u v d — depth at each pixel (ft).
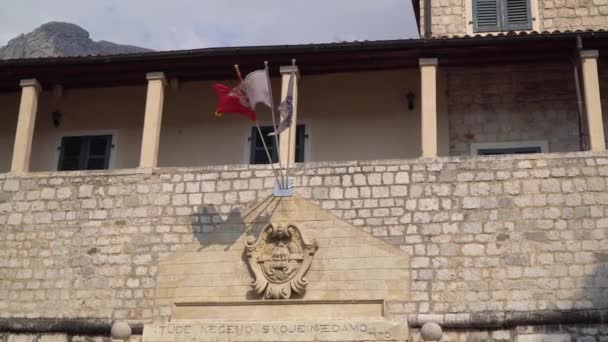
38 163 66.33
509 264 50.16
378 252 51.60
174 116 65.98
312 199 53.83
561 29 69.41
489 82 63.05
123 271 54.29
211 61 59.82
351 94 64.28
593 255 49.67
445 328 49.11
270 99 54.60
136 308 53.11
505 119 62.08
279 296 50.88
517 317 48.32
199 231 54.39
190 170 56.24
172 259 53.88
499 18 70.64
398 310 50.03
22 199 57.52
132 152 65.67
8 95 67.92
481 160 53.16
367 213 52.95
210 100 65.92
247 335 48.32
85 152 66.23
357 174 54.08
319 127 63.82
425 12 71.77
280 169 54.29
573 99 61.72
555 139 61.05
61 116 67.36
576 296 48.78
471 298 49.67
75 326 52.90
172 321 50.03
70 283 54.60
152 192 56.13
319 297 50.90
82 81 62.69
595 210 50.72
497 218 51.44
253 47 58.29
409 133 62.64
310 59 58.90
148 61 59.82
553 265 49.75
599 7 69.77
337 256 51.75
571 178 51.72
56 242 55.93
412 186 53.16
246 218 54.08
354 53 58.03
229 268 52.80
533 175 52.19
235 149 64.64
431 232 51.75
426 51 57.41
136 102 66.95
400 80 63.98
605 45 55.57
